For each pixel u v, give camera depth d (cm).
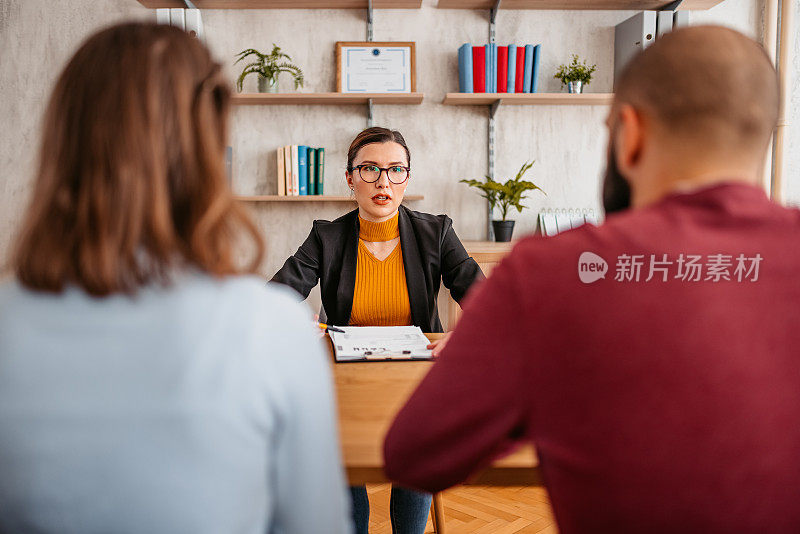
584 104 334
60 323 51
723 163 57
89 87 54
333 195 325
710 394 53
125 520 51
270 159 337
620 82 63
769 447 53
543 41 331
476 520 203
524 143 339
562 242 58
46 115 56
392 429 67
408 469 66
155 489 50
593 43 332
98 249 51
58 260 51
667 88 57
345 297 185
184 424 50
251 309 54
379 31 330
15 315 52
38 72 330
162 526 51
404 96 312
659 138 59
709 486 53
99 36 56
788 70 317
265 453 55
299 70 322
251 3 320
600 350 54
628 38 311
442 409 61
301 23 329
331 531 60
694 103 56
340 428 96
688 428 53
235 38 329
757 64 56
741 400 53
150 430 50
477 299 61
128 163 52
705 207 56
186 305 52
